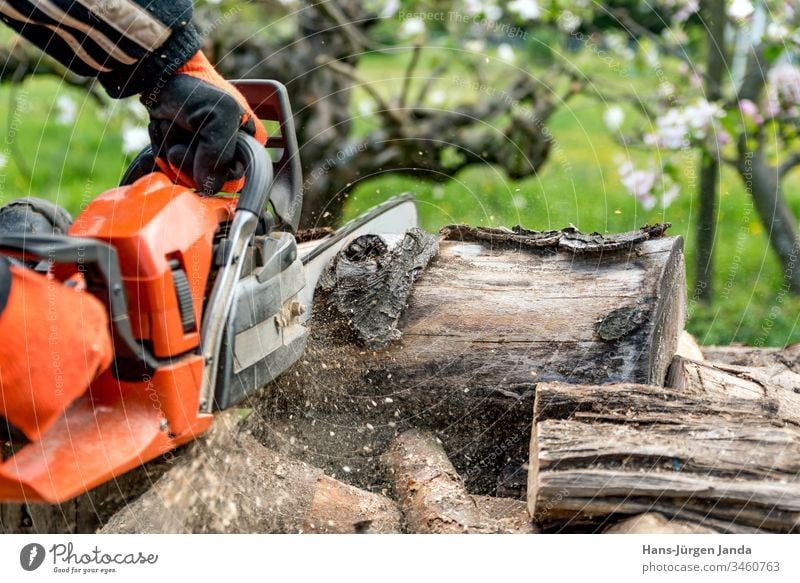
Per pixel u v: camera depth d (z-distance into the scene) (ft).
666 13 20.43
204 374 8.52
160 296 7.97
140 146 19.19
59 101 20.02
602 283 11.05
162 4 8.77
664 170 17.87
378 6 19.42
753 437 8.61
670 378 11.68
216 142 9.15
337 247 12.10
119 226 8.05
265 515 9.37
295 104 19.57
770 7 17.61
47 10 8.48
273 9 19.21
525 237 11.69
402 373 11.43
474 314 11.31
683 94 18.84
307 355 11.49
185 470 9.16
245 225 8.93
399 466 10.66
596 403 9.62
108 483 9.41
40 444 7.49
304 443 11.35
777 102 18.11
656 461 8.43
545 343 10.99
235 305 8.77
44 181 24.94
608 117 19.21
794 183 28.04
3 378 6.80
